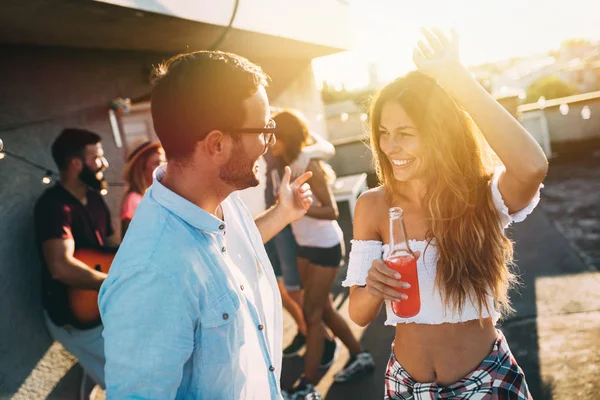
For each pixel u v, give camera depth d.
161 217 1.16
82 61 3.78
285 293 3.65
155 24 3.44
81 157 2.83
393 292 1.45
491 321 1.62
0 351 2.76
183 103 1.14
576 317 3.48
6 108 3.14
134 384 1.03
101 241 2.94
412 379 1.63
